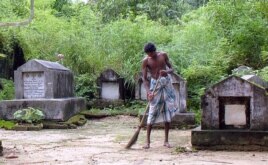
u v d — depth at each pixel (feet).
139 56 44.86
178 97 30.81
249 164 16.79
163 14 63.36
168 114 21.83
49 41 47.01
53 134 27.91
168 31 50.93
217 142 20.47
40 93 33.78
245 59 39.60
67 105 33.45
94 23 50.93
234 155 19.01
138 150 20.76
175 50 43.42
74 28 49.75
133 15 56.49
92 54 47.21
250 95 20.51
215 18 40.91
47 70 33.47
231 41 39.91
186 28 47.83
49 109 32.48
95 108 42.24
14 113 31.96
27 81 34.04
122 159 18.20
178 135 26.63
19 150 20.93
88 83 44.42
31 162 17.61
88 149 21.21
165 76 21.84
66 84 36.24
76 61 46.68
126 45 46.78
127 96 43.62
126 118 37.55
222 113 20.93
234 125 20.80
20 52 44.75
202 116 20.99
